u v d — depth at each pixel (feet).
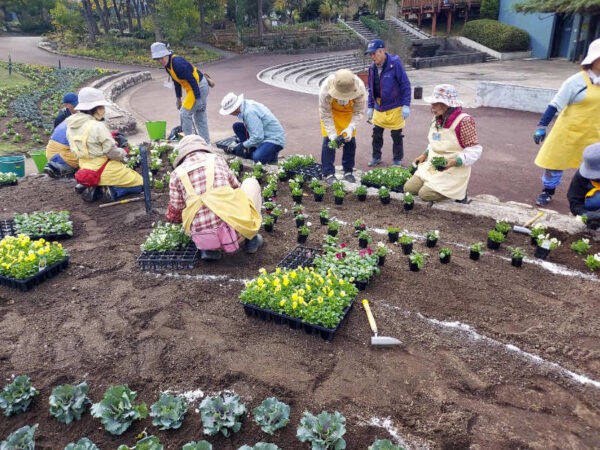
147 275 15.58
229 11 131.75
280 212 19.84
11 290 14.85
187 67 28.04
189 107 29.37
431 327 12.71
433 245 17.08
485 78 69.97
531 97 41.98
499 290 14.35
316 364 11.51
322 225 19.33
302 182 23.53
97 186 22.04
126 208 21.38
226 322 13.10
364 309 13.44
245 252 16.83
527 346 11.95
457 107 18.88
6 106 52.85
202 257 15.84
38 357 11.96
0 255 15.25
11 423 10.17
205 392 10.78
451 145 19.29
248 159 27.81
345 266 14.46
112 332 12.80
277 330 12.74
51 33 131.44
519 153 30.48
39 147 39.24
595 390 10.59
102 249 17.46
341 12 147.64
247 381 11.05
